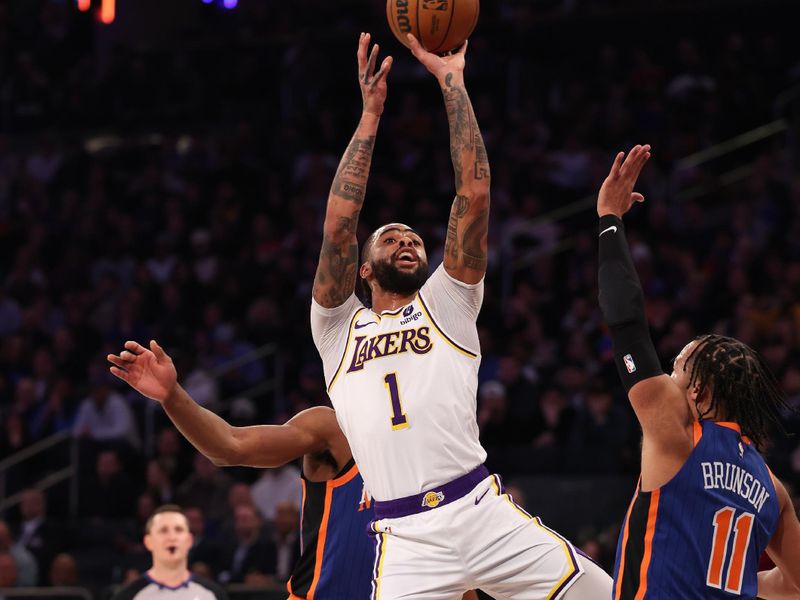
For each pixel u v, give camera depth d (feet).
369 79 17.56
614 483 39.40
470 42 67.87
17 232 64.08
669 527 14.44
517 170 59.47
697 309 46.42
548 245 55.72
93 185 65.77
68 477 47.16
